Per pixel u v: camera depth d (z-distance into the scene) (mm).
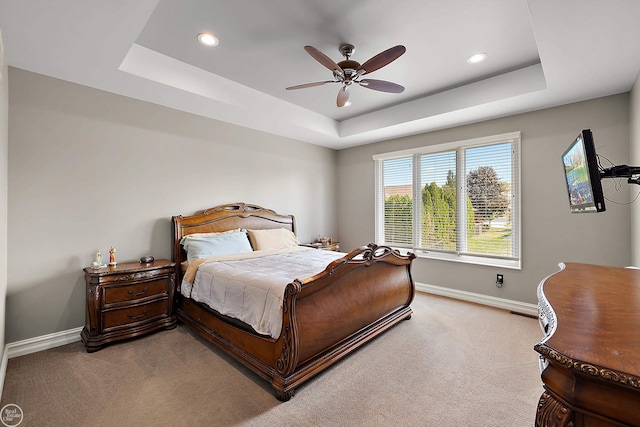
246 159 4180
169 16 2170
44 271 2613
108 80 2705
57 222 2682
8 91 2395
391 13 2141
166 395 1947
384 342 2719
